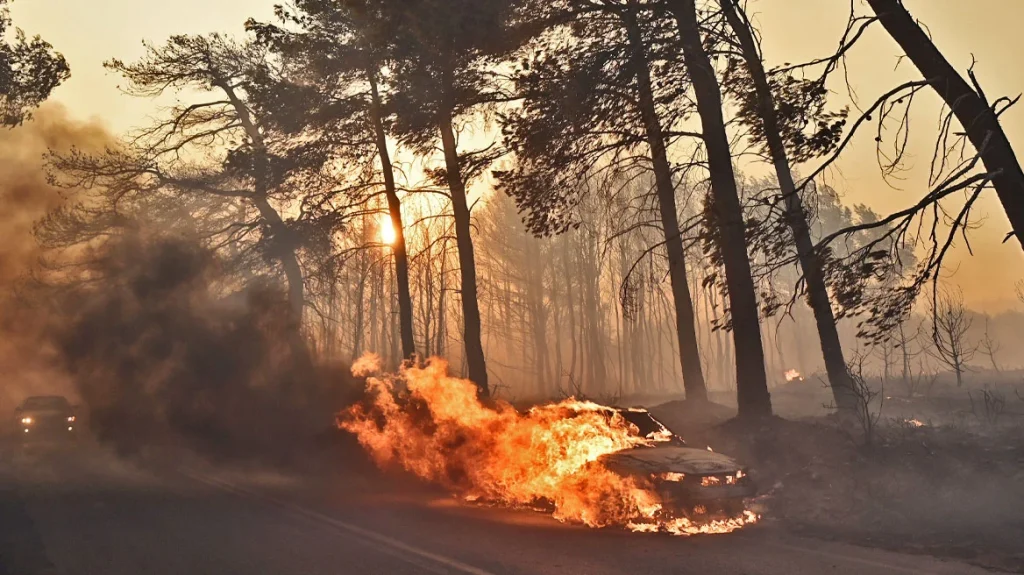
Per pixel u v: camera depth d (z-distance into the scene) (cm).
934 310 1297
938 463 1308
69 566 891
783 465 1484
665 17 1670
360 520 1196
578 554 930
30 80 2289
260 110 2764
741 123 1485
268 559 918
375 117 2658
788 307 1453
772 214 1396
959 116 1225
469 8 1711
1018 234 1190
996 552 902
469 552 946
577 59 1714
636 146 1923
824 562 884
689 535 1059
